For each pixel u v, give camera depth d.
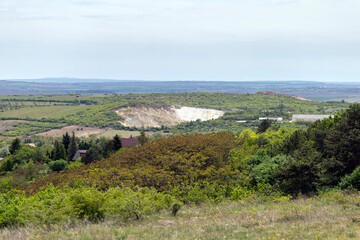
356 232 16.31
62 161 99.81
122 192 27.44
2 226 23.77
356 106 38.94
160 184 36.34
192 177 36.00
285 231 17.11
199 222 20.36
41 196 30.62
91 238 17.52
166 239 16.95
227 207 26.16
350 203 24.59
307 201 27.42
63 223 21.73
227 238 16.73
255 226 18.55
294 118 190.50
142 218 23.12
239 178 37.44
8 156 108.12
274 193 32.62
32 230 20.66
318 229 17.33
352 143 35.16
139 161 49.53
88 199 24.69
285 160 39.03
